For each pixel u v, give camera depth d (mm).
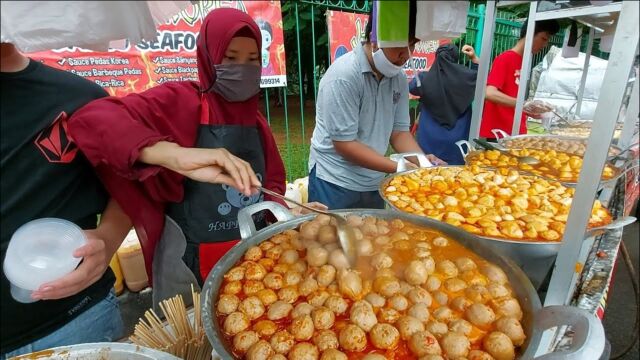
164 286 1596
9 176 1011
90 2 526
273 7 3211
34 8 508
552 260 1116
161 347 1030
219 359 772
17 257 818
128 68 2686
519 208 1453
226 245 1573
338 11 3838
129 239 2646
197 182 1484
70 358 833
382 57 1829
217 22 1428
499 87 3248
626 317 2762
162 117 1294
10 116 999
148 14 568
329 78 1996
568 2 1643
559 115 3143
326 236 1137
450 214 1412
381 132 2199
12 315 1060
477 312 874
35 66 1045
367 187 2277
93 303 1260
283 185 1821
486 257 1097
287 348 834
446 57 3348
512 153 2127
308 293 999
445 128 3418
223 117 1525
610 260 1274
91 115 1047
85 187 1203
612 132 810
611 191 1726
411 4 694
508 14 6137
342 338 847
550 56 3998
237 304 970
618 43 748
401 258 1100
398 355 833
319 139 2305
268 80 3342
